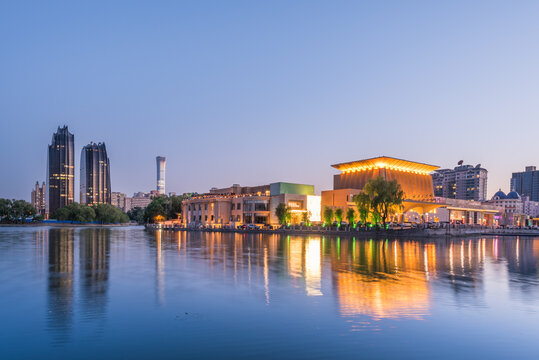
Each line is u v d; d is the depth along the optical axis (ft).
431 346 39.42
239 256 119.14
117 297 59.62
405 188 472.03
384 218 292.61
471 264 106.22
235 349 38.19
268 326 45.24
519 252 156.66
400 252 140.77
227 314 50.11
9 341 40.32
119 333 42.75
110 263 100.63
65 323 46.32
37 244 172.55
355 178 476.13
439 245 193.06
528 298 60.75
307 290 64.85
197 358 35.94
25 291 63.93
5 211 634.43
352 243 193.88
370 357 36.50
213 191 526.98
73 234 291.99
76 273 83.41
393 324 46.37
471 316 50.08
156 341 40.34
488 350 38.63
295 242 197.16
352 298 59.11
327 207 360.69
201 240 211.41
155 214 566.77
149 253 128.57
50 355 36.68
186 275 80.43
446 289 67.00
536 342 40.91
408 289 66.33
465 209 539.70
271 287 67.41
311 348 38.52
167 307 53.57
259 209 429.38
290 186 434.30
